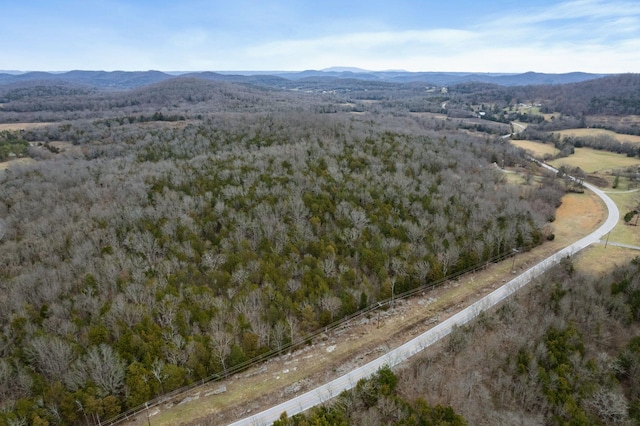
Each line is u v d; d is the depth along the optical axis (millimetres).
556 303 64250
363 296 67062
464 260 78812
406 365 56281
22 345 55781
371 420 44906
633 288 64750
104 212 91375
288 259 75750
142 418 49156
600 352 55969
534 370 51594
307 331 62375
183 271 71250
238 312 62906
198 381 54000
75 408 47344
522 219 92562
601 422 46125
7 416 43781
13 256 77812
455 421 44375
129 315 60625
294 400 51000
